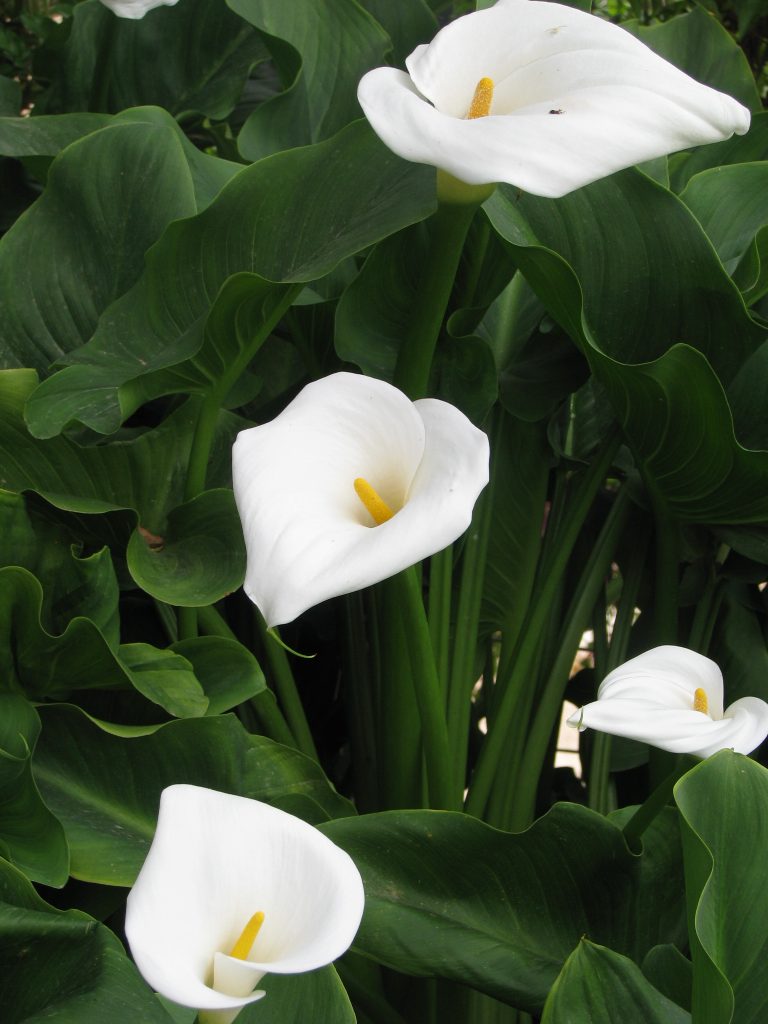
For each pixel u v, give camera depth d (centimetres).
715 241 210
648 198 189
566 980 167
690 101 165
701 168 254
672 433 191
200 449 191
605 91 166
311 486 164
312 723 247
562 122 162
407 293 198
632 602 219
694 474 194
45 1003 165
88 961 166
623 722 167
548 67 171
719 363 194
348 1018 168
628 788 243
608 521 210
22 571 174
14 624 178
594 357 189
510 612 222
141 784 183
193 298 189
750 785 167
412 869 180
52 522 188
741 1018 167
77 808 181
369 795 219
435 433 164
